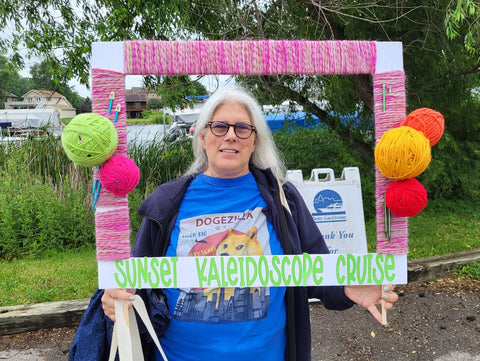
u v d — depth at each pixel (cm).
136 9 471
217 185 149
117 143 120
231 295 142
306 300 155
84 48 591
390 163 117
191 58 130
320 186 385
